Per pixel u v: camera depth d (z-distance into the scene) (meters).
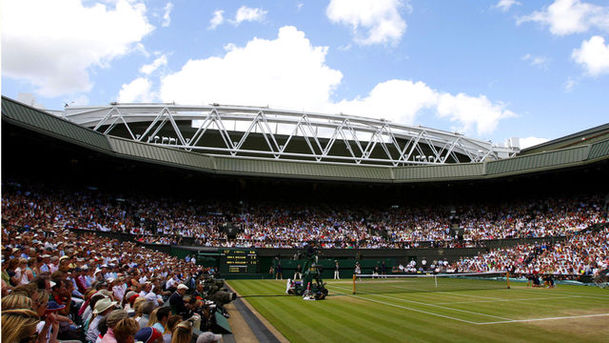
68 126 41.88
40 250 16.62
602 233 47.22
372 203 71.62
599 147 49.50
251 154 73.62
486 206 66.62
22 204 38.31
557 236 51.75
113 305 8.65
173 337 6.23
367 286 38.12
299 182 62.69
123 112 57.38
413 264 57.34
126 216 51.97
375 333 14.83
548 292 31.78
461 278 51.81
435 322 17.08
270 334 15.05
